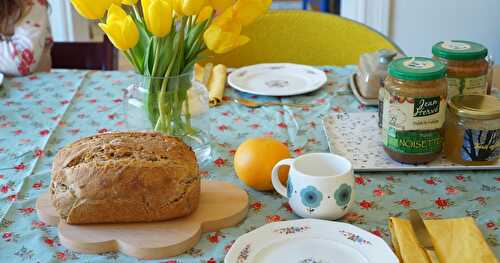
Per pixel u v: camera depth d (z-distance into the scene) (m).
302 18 1.69
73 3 0.93
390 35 2.38
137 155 0.89
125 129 1.20
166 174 0.88
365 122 1.20
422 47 2.39
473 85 1.10
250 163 0.97
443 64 1.01
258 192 0.99
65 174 0.88
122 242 0.85
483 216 0.92
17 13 1.61
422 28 2.36
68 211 0.88
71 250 0.86
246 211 0.93
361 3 2.35
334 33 1.69
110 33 0.93
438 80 0.99
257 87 1.37
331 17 1.69
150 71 1.02
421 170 1.03
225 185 0.98
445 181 1.01
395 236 0.86
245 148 0.98
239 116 1.25
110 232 0.87
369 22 2.37
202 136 1.07
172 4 0.95
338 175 0.89
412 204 0.95
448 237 0.85
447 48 1.12
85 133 1.19
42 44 1.64
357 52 1.69
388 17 2.35
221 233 0.90
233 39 0.98
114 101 1.33
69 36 2.88
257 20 1.68
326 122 1.21
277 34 1.70
